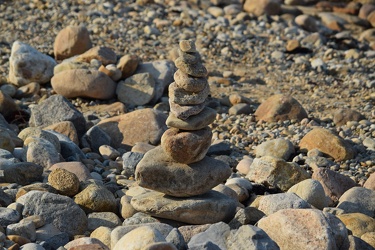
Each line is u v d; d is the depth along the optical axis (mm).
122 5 14570
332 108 10062
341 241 5133
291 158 8070
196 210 5582
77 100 9914
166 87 10344
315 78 11438
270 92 10773
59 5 14375
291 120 9305
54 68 10406
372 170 7730
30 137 7430
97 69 10258
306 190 6266
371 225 5652
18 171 6516
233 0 15875
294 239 5055
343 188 6840
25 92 10062
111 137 8500
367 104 10172
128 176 7398
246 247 4871
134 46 12516
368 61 12422
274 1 15297
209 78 11195
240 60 12289
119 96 9984
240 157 8195
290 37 13703
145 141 8430
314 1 16766
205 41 12984
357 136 8828
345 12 16219
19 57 10211
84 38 11266
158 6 14953
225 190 6289
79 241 5148
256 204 6148
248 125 9258
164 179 5605
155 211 5605
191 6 15305
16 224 5395
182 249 4980
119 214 6156
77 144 8188
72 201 5828
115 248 4895
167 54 12141
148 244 4684
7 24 13266
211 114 5609
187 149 5531
